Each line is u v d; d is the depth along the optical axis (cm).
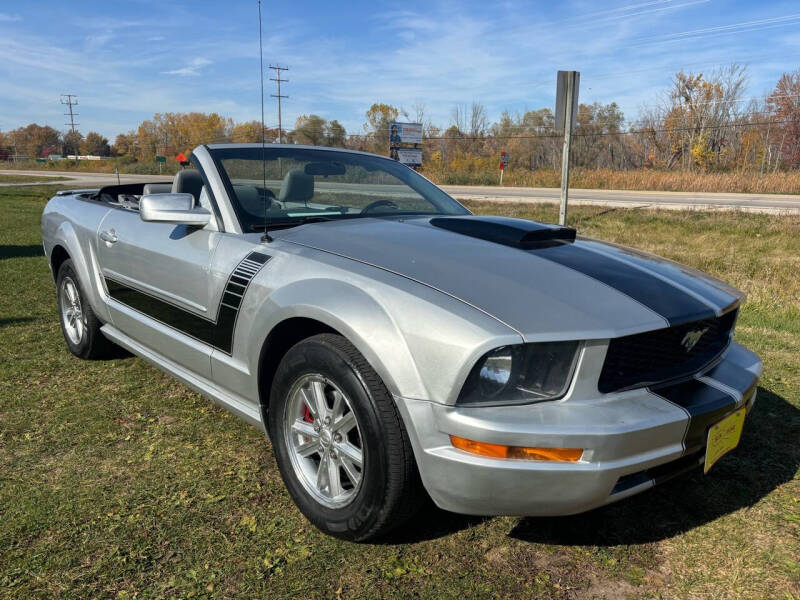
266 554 227
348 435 241
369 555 228
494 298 205
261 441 317
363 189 346
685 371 223
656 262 272
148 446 309
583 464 188
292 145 354
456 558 228
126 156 7125
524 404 193
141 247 333
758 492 276
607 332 196
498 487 190
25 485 271
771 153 4766
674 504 266
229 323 271
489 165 6016
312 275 239
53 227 441
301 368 234
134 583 210
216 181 304
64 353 449
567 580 217
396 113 6388
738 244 1228
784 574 220
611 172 3744
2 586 207
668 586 214
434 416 195
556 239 279
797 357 465
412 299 207
